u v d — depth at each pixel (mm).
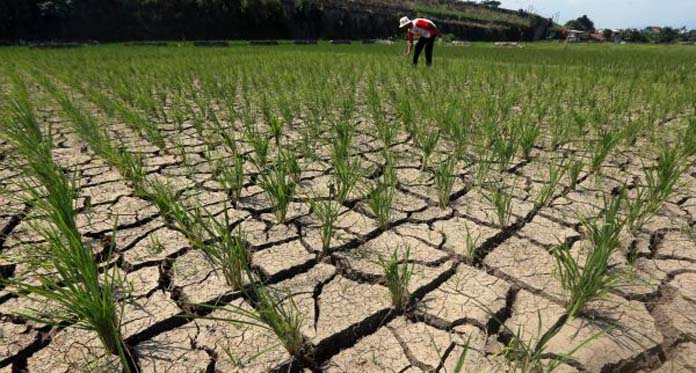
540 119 3996
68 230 1415
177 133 4145
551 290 1742
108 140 3232
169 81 7203
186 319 1602
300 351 1456
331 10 42844
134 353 1446
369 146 3670
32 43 24594
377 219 2361
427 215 2416
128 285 1772
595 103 5059
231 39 34562
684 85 6609
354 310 1649
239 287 1762
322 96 5227
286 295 1738
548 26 68188
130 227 2264
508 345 1431
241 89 6672
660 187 2287
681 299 1676
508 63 11758
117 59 12898
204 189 2752
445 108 4281
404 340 1505
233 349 1456
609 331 1510
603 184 2807
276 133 3643
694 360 1411
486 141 3584
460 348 1457
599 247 1541
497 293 1726
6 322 1567
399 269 1889
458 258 2004
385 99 5547
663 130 4000
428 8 62281
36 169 2377
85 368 1380
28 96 5699
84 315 1351
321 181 2887
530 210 2438
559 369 1353
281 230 2250
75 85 6492
